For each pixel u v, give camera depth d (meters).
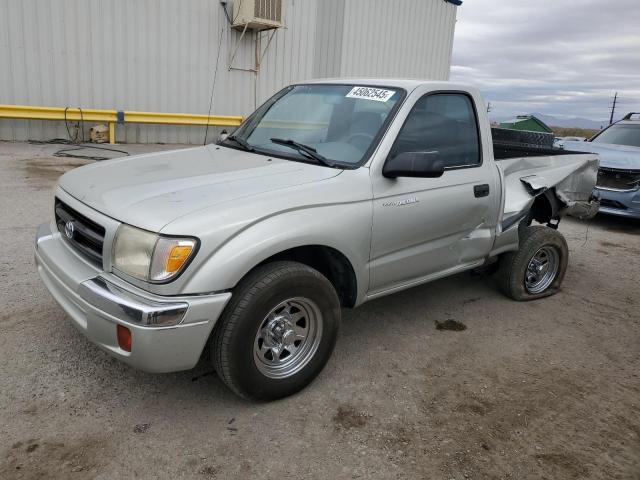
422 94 3.82
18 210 6.46
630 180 8.44
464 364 3.79
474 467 2.73
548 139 6.87
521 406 3.31
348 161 3.49
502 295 5.18
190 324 2.64
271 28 13.46
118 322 2.60
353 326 4.27
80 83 11.80
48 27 11.19
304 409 3.11
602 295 5.48
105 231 2.79
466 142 4.19
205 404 3.08
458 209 3.97
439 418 3.12
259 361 3.03
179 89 13.16
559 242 5.12
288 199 3.00
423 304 4.82
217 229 2.69
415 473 2.65
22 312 3.93
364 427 2.98
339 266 3.39
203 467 2.59
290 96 4.39
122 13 11.95
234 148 4.07
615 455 2.91
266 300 2.87
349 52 16.55
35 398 2.99
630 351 4.23
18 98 11.20
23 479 2.41
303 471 2.61
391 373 3.59
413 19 17.97
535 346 4.18
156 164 3.58
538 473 2.72
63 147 11.25
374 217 3.37
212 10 13.18
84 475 2.47
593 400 3.45
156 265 2.60
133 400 3.06
